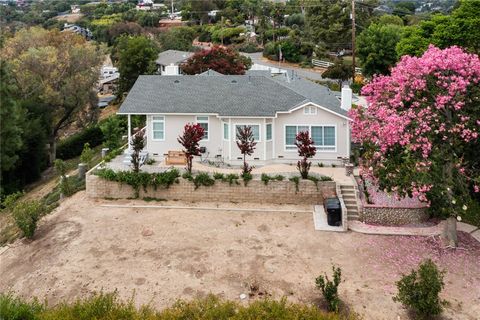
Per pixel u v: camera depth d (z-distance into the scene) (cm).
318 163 2872
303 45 8062
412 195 1816
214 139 2964
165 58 6494
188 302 1384
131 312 1257
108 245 1950
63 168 2752
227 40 9506
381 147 1855
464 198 1839
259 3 11125
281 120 2877
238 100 2991
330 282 1462
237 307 1303
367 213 2156
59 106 4741
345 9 8094
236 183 2439
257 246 1919
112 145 3556
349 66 5991
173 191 2483
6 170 3600
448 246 1900
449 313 1445
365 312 1451
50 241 2027
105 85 7869
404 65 1927
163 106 2978
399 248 1898
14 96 4131
